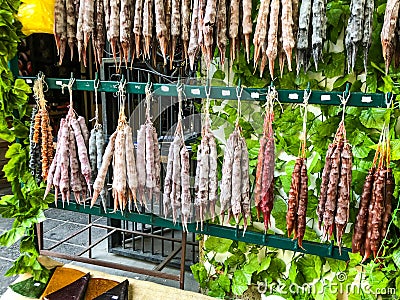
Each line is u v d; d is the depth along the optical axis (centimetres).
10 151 186
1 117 178
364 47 130
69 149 173
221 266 205
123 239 320
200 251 213
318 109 173
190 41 148
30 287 188
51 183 178
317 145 169
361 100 138
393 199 143
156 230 354
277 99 147
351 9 129
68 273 197
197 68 200
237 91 151
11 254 315
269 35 135
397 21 124
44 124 181
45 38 513
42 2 168
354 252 142
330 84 171
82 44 162
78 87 177
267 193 150
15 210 188
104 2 155
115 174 165
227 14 143
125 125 166
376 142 160
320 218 142
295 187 144
